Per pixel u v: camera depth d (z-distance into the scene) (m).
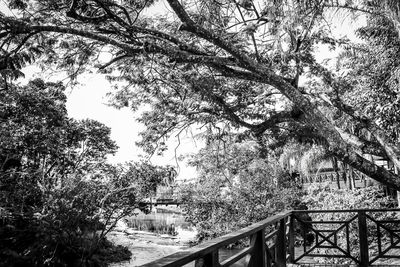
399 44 7.29
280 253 5.57
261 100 7.73
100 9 6.18
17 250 14.09
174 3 4.89
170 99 8.69
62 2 6.16
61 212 15.13
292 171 23.50
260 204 20.31
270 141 8.11
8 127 16.30
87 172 19.42
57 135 18.47
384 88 7.75
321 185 17.78
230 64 5.26
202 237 22.62
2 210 13.30
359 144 6.27
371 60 7.92
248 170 20.50
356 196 12.11
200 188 21.25
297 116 6.18
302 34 6.57
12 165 16.91
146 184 17.98
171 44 5.84
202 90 6.91
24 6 6.12
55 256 14.91
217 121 8.04
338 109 6.76
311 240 17.00
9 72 5.93
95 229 17.50
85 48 7.07
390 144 5.64
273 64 6.76
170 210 66.88
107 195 17.02
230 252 18.34
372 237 10.48
